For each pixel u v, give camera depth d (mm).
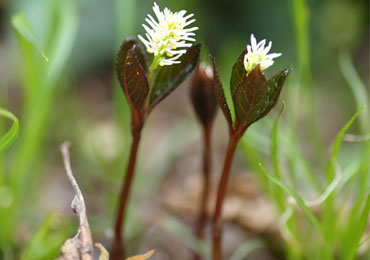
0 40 805
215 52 867
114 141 594
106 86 820
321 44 869
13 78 714
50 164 557
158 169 546
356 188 478
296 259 399
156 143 637
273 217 454
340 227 404
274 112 689
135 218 448
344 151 544
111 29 853
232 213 466
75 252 319
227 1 882
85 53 836
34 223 449
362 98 439
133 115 342
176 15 321
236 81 329
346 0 883
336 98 759
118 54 335
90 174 540
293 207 381
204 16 872
